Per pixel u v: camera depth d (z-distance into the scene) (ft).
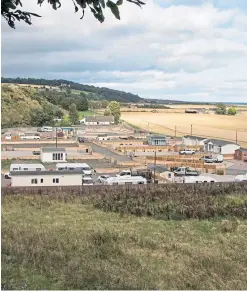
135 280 16.66
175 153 117.50
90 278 16.17
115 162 94.27
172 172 77.82
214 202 38.81
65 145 124.88
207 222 32.07
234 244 25.27
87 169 81.51
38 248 20.12
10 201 37.76
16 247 19.80
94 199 39.42
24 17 7.59
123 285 15.75
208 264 20.42
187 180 68.28
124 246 23.13
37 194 41.24
